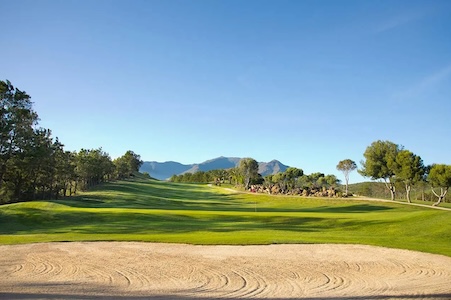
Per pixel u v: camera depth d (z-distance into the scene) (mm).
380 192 121000
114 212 39312
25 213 36719
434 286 12641
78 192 87688
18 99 53094
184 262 16469
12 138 53375
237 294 11344
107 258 17266
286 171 124688
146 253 18672
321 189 96125
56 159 66688
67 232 28453
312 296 11188
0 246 20734
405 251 19922
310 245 21625
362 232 30203
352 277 13969
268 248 20578
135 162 193875
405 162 73188
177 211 42906
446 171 66812
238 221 36688
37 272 14320
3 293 11164
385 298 11047
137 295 11070
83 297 10750
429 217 32656
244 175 130000
